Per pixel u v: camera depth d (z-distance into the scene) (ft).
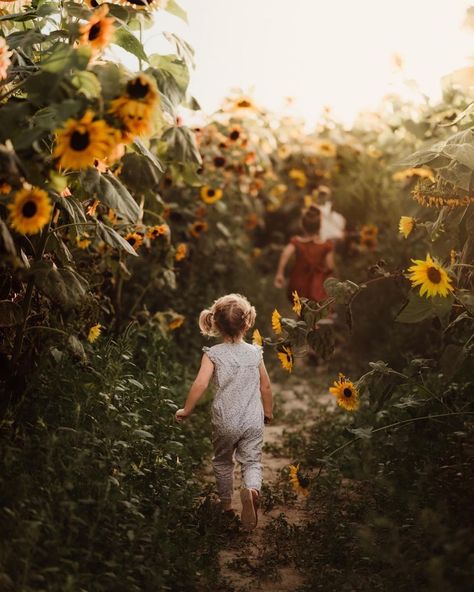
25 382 12.58
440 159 12.98
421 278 11.69
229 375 13.53
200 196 24.22
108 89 10.11
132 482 12.22
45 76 9.98
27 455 11.05
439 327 15.40
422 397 13.71
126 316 20.59
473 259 13.21
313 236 28.19
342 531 12.34
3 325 11.38
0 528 9.71
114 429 12.16
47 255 13.16
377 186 29.58
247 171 28.60
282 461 17.12
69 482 10.35
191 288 25.46
